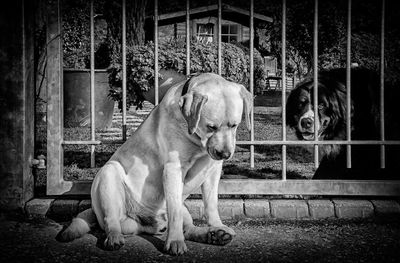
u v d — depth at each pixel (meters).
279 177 3.52
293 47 6.44
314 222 2.44
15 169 2.54
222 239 2.06
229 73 3.44
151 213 2.20
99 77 5.20
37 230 2.30
